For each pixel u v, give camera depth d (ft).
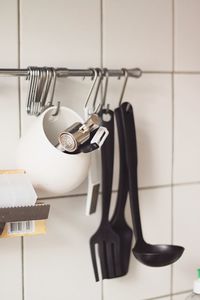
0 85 2.49
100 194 2.83
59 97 2.65
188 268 3.15
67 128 2.42
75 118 2.51
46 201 2.68
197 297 2.93
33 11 2.53
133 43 2.84
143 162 2.95
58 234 2.73
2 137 2.52
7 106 2.52
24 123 2.56
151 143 2.97
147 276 3.02
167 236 3.08
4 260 2.60
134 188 2.75
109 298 2.91
